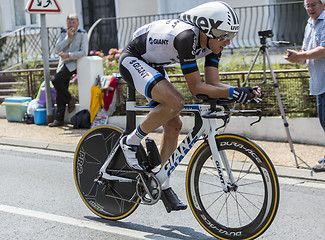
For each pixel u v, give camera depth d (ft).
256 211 11.19
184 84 25.89
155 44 11.43
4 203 15.35
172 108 11.03
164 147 12.41
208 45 11.12
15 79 34.30
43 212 14.40
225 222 11.67
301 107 22.53
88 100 27.76
